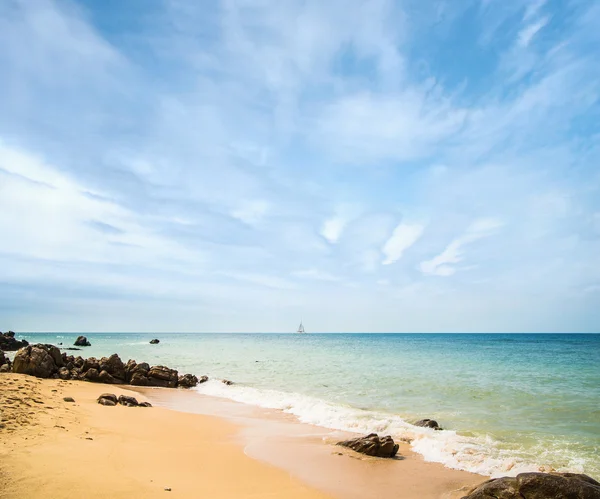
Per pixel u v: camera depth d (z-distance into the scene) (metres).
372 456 13.68
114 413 18.23
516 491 8.27
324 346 101.88
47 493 7.68
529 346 101.00
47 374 29.11
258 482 10.68
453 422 18.98
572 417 19.95
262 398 25.72
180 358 58.41
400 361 52.94
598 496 7.82
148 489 8.80
